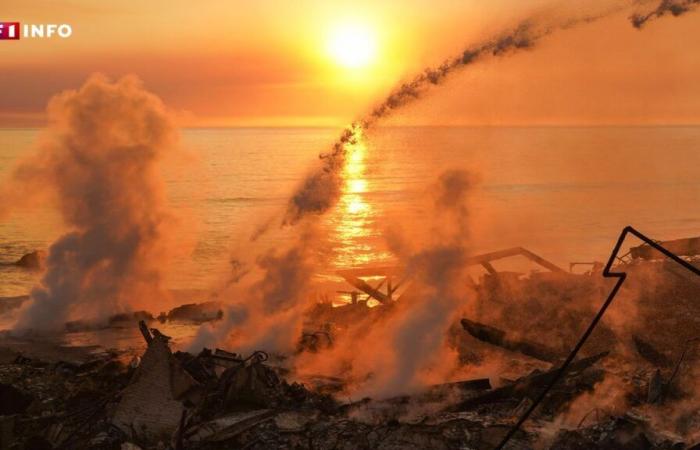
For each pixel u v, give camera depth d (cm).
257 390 1706
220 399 1691
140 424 1611
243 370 1719
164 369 1680
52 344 2617
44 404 1748
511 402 1762
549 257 5797
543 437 1540
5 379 1927
